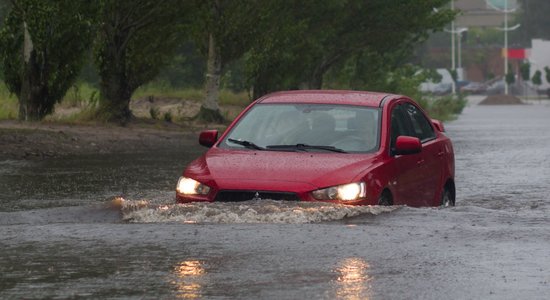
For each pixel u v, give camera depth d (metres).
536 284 15.43
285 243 18.58
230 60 78.12
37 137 48.34
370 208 22.02
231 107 91.00
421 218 21.58
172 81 122.56
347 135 24.59
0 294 14.72
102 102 65.94
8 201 29.34
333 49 96.75
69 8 60.19
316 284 15.36
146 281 15.56
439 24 97.44
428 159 26.47
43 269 16.45
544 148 58.25
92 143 49.91
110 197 30.34
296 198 22.20
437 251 18.00
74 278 15.78
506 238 19.38
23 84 60.78
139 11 66.06
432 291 14.92
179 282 15.49
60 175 36.84
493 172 42.22
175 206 22.02
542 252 18.00
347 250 18.00
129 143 52.06
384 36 97.44
